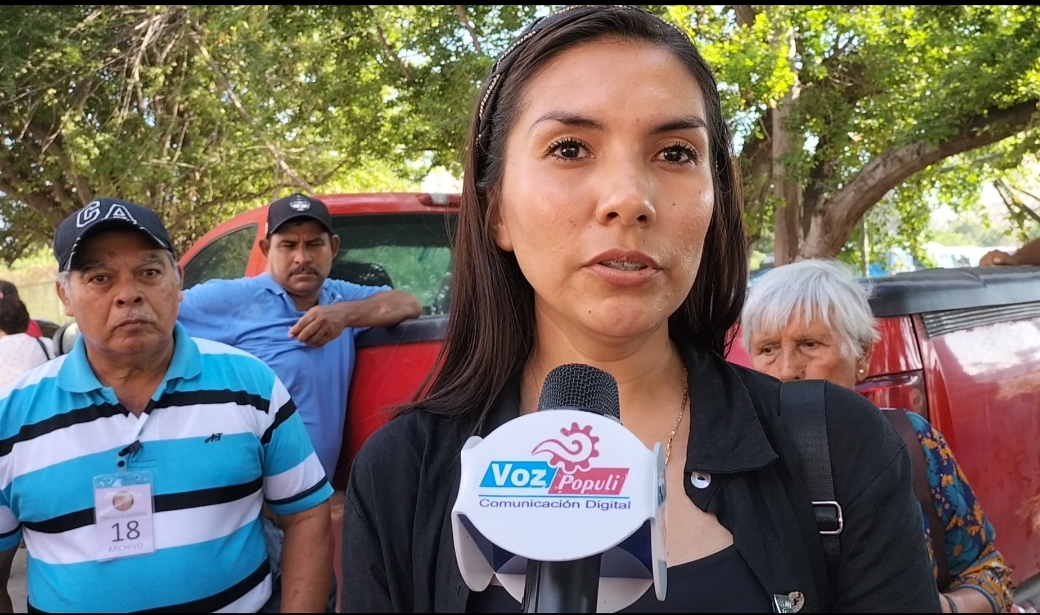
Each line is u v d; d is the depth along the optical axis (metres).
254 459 2.31
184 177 11.27
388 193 3.96
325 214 3.30
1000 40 8.23
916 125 8.80
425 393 1.51
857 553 1.11
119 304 2.15
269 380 2.39
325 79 9.57
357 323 3.01
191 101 10.83
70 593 2.12
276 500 2.41
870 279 2.84
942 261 17.66
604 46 1.14
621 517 0.83
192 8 9.84
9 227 12.83
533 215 1.10
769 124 10.69
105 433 2.17
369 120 9.76
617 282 1.06
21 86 9.78
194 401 2.24
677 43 1.17
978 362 2.84
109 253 2.17
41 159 10.63
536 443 0.87
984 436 2.77
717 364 1.26
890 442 1.17
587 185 1.08
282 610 2.35
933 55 9.05
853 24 9.03
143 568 2.14
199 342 2.38
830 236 9.80
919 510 1.17
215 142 11.04
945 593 1.94
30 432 2.16
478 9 9.12
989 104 8.46
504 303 1.31
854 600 1.11
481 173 1.32
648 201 1.05
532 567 0.86
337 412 2.98
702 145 1.13
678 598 1.04
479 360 1.31
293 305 3.21
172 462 2.19
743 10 9.54
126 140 10.26
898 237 13.91
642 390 1.24
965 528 2.00
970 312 2.92
